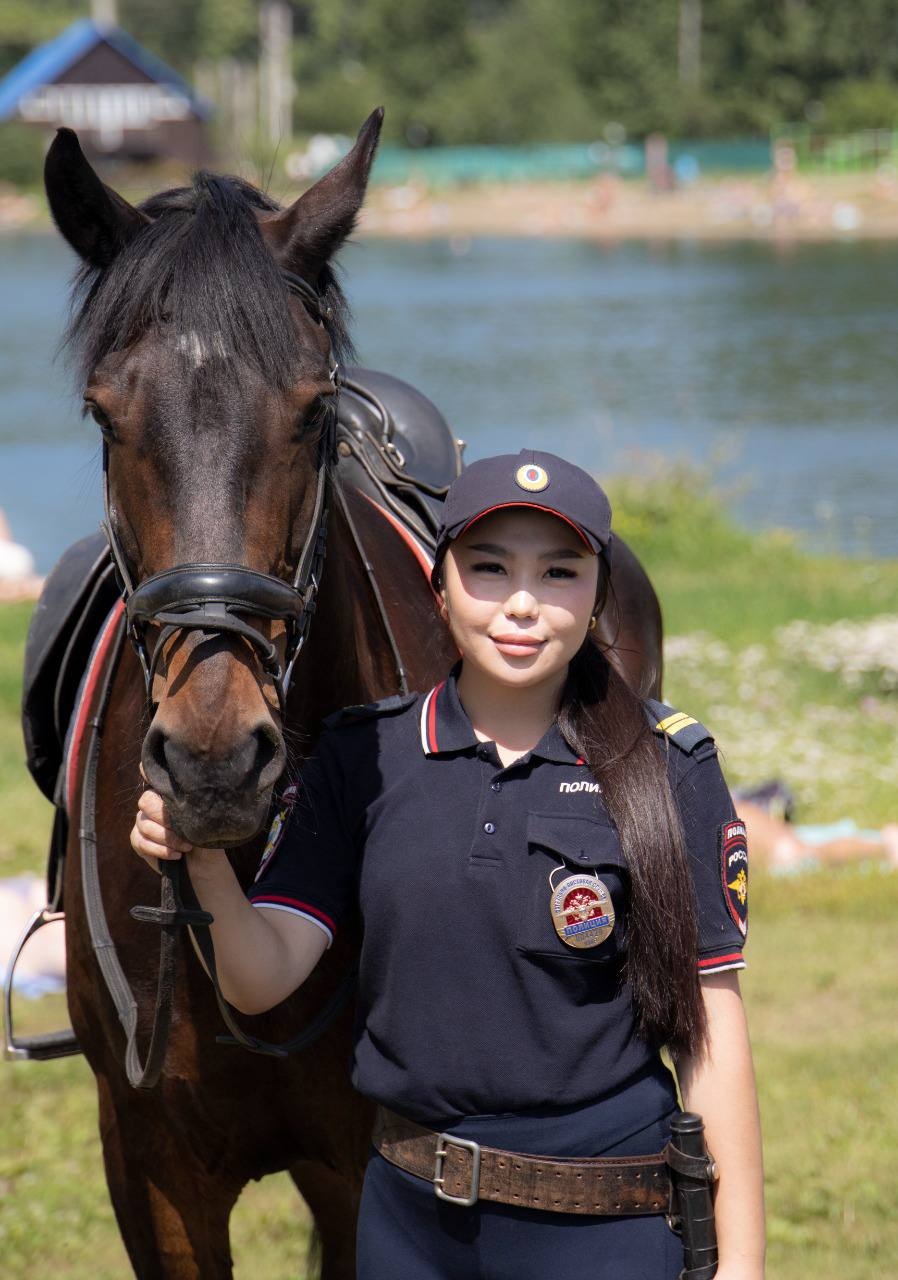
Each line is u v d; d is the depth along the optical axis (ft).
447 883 11.97
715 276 219.41
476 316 178.19
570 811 11.99
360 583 16.29
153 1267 15.65
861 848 39.50
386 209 338.75
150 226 12.88
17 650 58.80
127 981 14.88
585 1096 11.88
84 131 371.97
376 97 389.19
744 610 64.44
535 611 11.96
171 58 492.95
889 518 83.76
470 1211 11.96
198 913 11.93
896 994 31.30
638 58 371.97
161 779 11.28
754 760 46.83
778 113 362.74
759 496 89.15
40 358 151.53
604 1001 11.94
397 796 12.31
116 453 12.34
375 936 12.23
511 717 12.44
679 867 11.71
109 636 16.37
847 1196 24.06
